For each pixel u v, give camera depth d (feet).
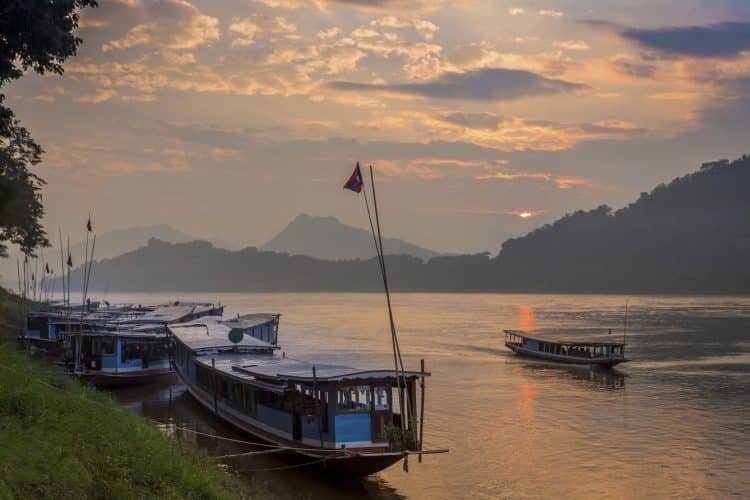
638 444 136.46
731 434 145.07
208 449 115.44
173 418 139.44
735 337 367.04
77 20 87.71
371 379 99.55
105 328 195.93
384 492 103.81
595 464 122.01
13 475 46.14
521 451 130.00
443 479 111.65
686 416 163.73
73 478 49.78
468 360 272.72
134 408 149.07
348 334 403.13
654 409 171.83
